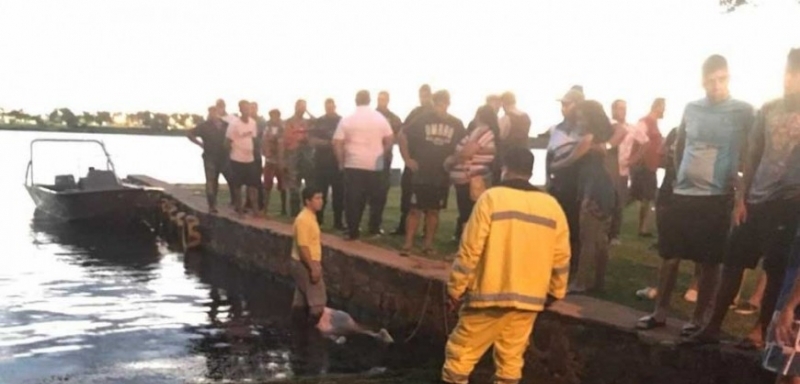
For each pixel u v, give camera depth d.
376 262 10.83
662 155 12.76
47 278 13.76
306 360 8.82
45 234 19.61
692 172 6.53
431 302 9.73
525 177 6.26
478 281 6.18
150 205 21.70
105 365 8.59
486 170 10.83
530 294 6.13
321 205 10.75
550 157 8.84
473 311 6.23
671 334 6.85
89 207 21.23
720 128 6.39
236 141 15.83
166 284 13.39
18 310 11.21
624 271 9.84
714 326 6.44
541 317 8.01
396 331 10.17
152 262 15.76
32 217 22.88
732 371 6.17
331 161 14.10
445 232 13.63
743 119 6.36
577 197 8.67
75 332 10.02
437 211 11.27
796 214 5.71
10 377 8.14
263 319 10.80
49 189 22.75
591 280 9.00
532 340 8.12
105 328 10.24
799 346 4.56
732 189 6.43
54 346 9.35
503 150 10.85
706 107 6.49
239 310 11.40
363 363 8.72
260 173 16.06
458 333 6.36
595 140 8.34
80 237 19.28
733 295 6.31
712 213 6.49
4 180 33.56
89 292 12.57
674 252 6.76
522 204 6.13
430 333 9.75
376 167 12.54
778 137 5.75
